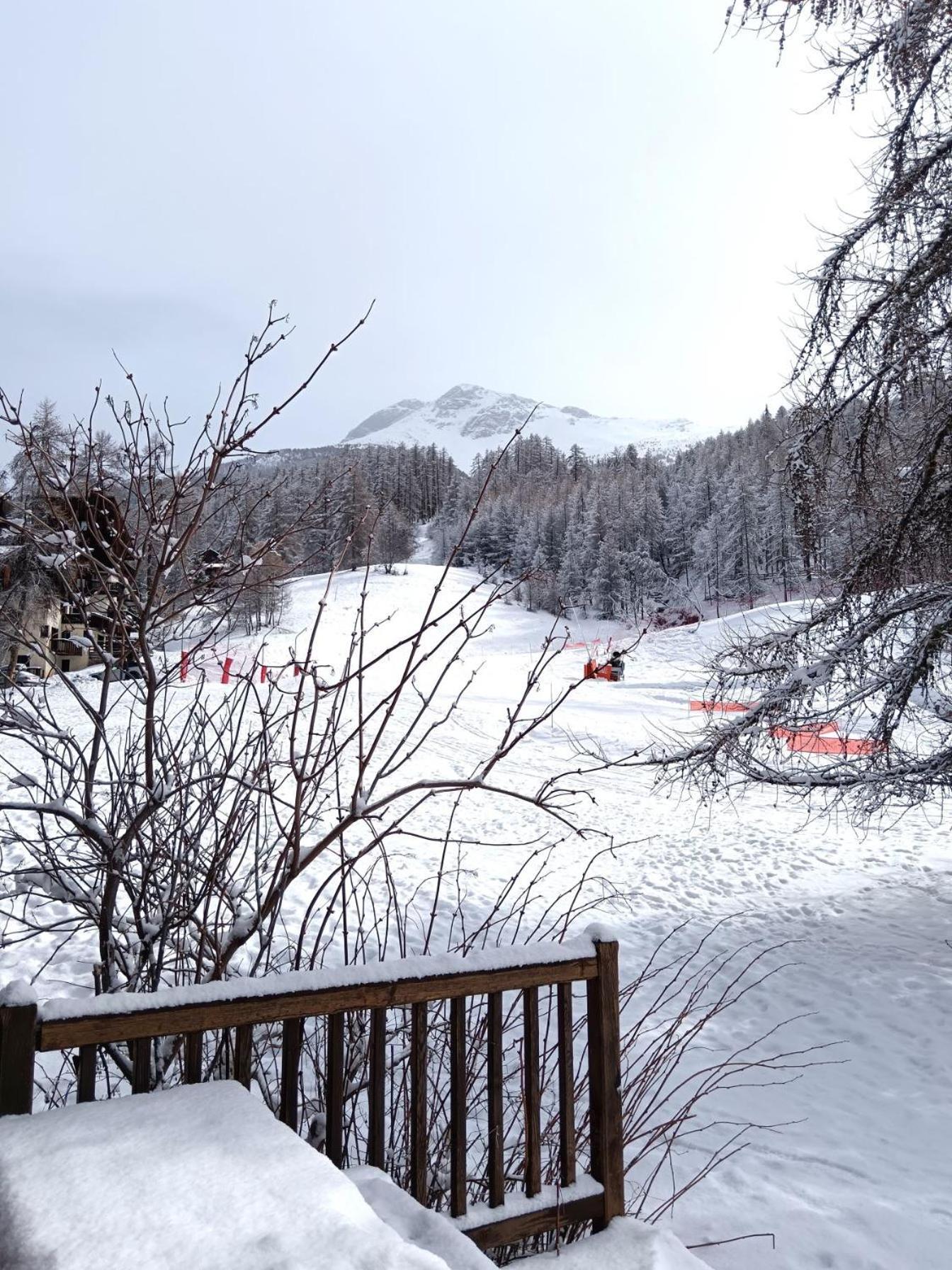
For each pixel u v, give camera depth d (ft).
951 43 22.77
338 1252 5.49
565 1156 9.33
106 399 9.91
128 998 7.54
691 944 31.22
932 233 24.35
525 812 49.32
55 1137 6.79
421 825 43.50
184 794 11.30
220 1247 5.50
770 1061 22.15
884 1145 18.10
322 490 10.46
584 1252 8.70
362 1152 12.18
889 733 27.96
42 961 22.34
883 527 27.32
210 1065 10.49
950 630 25.99
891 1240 14.76
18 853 26.40
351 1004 8.35
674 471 387.75
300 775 10.35
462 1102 8.80
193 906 10.96
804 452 27.71
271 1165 6.50
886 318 24.97
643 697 105.50
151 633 10.84
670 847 44.96
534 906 33.09
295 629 124.47
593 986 9.68
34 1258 5.35
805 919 34.42
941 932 32.48
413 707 80.53
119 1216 5.80
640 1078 14.16
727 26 23.09
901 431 27.25
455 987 8.83
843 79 24.06
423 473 633.61
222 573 10.25
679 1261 8.56
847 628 28.66
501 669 122.93
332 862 35.06
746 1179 16.60
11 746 44.45
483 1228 8.61
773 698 28.55
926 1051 22.67
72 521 10.11
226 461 10.21
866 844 46.37
